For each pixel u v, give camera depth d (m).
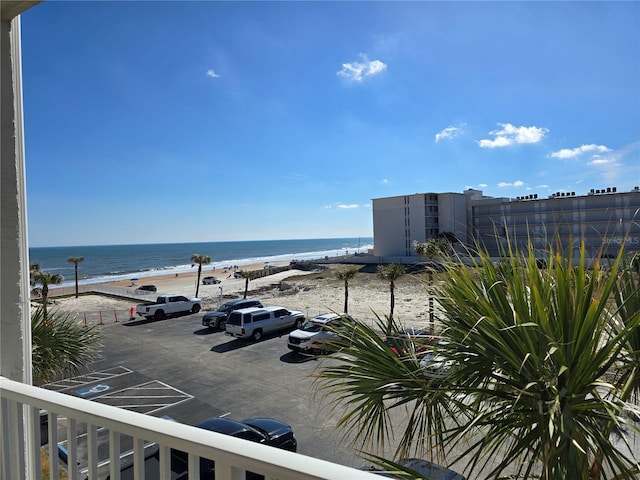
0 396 1.90
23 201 2.37
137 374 13.52
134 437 1.32
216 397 11.25
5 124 2.30
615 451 1.68
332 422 8.95
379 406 2.49
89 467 1.44
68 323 7.21
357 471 0.91
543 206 49.62
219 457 1.09
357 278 42.66
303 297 32.50
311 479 0.92
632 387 2.06
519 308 1.94
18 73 2.39
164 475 1.23
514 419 1.86
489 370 2.02
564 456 1.63
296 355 15.40
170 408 10.59
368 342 2.49
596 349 1.82
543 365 1.82
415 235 62.72
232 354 15.91
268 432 7.09
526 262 2.07
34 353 6.23
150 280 62.44
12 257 2.28
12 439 1.93
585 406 1.69
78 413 1.50
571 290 1.93
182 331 20.50
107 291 39.38
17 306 2.28
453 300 2.19
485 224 57.88
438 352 2.17
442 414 2.40
